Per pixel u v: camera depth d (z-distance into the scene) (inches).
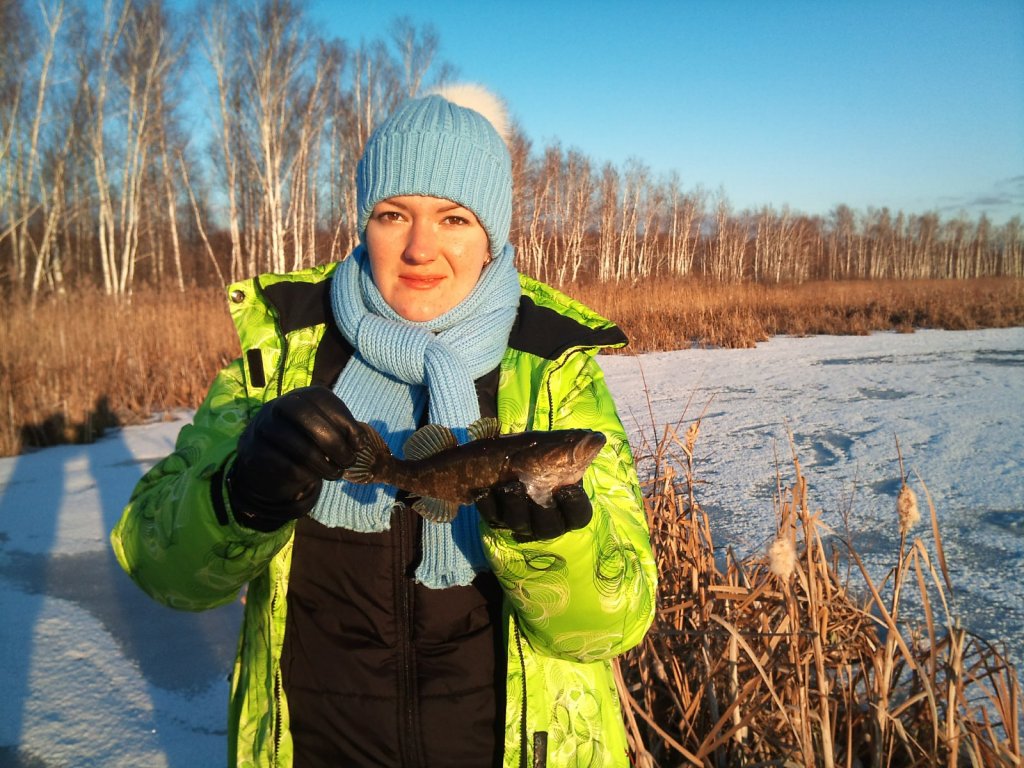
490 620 63.7
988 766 91.7
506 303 69.0
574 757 59.9
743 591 109.6
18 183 1217.4
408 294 67.6
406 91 1305.4
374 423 67.9
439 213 66.5
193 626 168.9
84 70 1135.0
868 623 111.5
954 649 92.0
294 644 64.4
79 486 275.4
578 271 1530.5
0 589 186.9
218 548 54.4
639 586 57.6
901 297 1147.9
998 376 467.8
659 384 447.2
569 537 50.5
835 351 635.5
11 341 429.7
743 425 328.5
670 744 97.3
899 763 101.7
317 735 62.5
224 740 126.6
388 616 63.0
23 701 136.8
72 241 1617.9
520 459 49.7
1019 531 195.2
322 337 74.0
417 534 63.8
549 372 66.0
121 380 421.4
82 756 121.0
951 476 246.4
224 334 517.0
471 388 64.0
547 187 1499.8
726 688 107.9
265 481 48.4
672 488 134.0
